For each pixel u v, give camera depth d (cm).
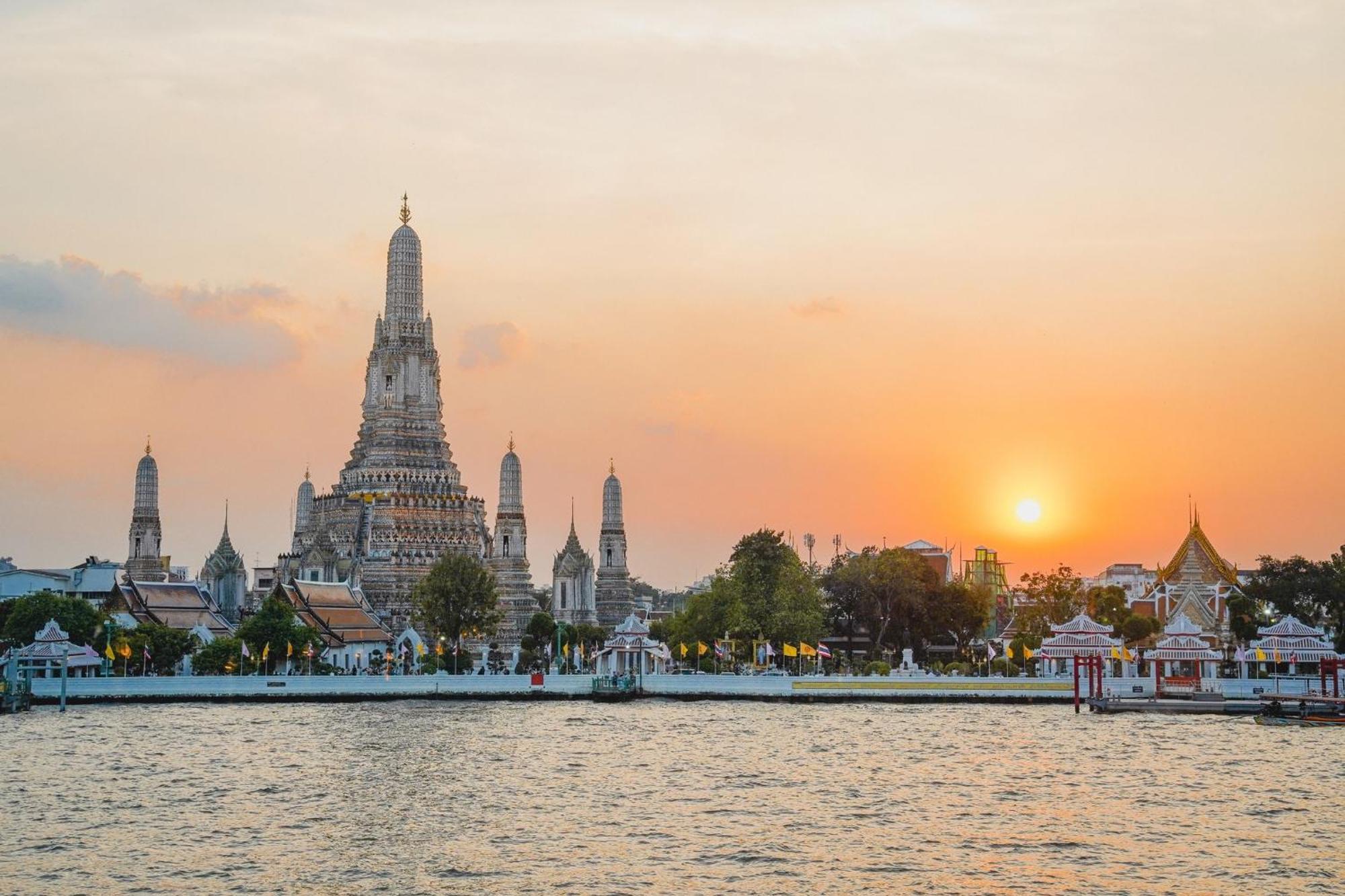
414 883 7444
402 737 13075
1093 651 15588
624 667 19762
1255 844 8238
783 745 12306
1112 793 9800
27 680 16150
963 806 9356
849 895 7194
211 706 16412
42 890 7312
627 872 7612
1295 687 16712
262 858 7969
